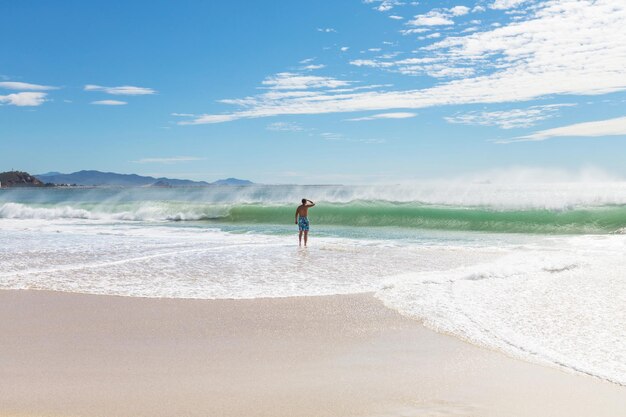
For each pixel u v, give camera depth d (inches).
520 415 169.2
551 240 778.8
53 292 391.2
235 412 174.7
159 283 430.9
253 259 572.4
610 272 431.2
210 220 1279.5
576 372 210.7
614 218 986.1
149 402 183.9
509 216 1033.5
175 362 232.5
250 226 1082.7
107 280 442.3
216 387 199.9
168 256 591.5
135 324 301.1
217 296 379.9
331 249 662.5
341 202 1310.3
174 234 876.0
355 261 557.6
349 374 215.6
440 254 613.0
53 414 172.6
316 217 1211.2
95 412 174.6
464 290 380.8
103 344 260.7
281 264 537.3
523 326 280.8
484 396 187.3
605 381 199.6
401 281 423.5
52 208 1359.5
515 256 572.7
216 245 703.7
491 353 241.0
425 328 287.4
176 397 189.0
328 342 265.6
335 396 189.6
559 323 283.1
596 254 574.9
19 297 374.0
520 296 352.5
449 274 452.4
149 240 767.7
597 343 246.8
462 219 1067.3
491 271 451.8
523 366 220.8
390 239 814.5
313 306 346.9
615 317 289.7
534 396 186.1
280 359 237.5
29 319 312.0
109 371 219.8
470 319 300.2
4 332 283.4
